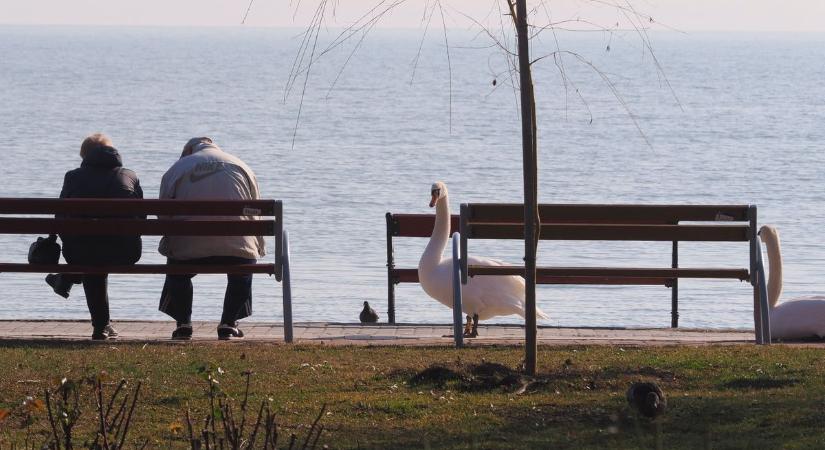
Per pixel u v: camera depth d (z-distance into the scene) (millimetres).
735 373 32594
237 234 39438
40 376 31609
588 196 134375
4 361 33625
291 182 141000
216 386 23219
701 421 27375
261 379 32062
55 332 41938
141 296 72000
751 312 70188
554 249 90938
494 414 28484
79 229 39094
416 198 127312
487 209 41062
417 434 26859
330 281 78125
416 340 40000
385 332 43219
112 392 30078
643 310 70812
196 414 28500
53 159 162750
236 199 40188
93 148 41938
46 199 38938
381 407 29094
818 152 196250
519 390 31000
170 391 30359
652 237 40406
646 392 27672
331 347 37281
